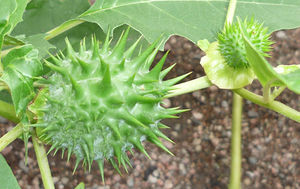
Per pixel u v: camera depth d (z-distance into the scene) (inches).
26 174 10.8
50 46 5.9
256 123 11.9
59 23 8.5
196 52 12.0
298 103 11.8
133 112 4.7
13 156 10.8
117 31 7.6
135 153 11.4
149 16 6.6
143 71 4.9
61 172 10.8
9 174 5.2
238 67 5.5
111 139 4.8
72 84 4.6
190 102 11.9
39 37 6.0
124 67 4.7
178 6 6.7
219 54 5.7
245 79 5.5
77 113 4.6
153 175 11.3
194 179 11.4
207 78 5.7
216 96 11.9
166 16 6.6
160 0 6.7
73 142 4.9
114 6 6.6
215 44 5.7
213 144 11.7
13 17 5.0
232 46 5.3
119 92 4.6
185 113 11.8
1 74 5.1
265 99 5.3
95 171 11.0
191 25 6.6
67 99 4.7
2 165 5.2
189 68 11.8
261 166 11.6
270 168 11.6
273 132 11.9
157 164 11.4
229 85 5.6
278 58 12.2
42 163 5.8
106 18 6.5
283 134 11.9
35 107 5.1
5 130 10.7
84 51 5.0
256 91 11.9
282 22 6.8
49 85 4.9
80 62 4.6
